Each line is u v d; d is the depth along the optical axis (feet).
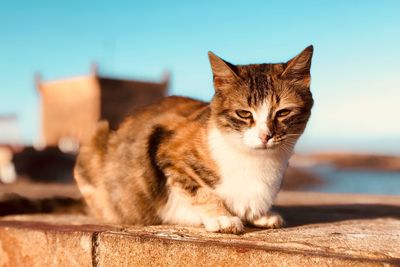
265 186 2.62
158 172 2.69
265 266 2.16
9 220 2.95
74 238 2.50
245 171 2.59
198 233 2.47
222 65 2.68
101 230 2.52
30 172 11.66
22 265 2.65
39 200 3.25
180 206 2.69
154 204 2.74
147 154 2.73
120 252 2.40
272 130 2.56
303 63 2.70
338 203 3.76
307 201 3.89
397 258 2.08
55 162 11.80
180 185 2.64
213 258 2.24
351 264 2.05
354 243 2.29
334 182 13.66
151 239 2.35
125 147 2.83
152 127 2.77
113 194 2.85
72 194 3.85
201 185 2.62
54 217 3.08
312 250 2.17
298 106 2.67
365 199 4.10
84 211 3.22
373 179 15.31
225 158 2.59
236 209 2.64
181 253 2.29
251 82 2.65
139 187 2.75
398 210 3.35
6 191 4.15
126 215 2.81
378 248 2.21
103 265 2.45
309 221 2.89
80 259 2.49
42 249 2.58
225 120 2.62
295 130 2.67
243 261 2.19
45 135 20.15
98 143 2.96
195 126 2.67
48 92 20.10
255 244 2.25
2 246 2.70
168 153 2.66
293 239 2.35
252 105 2.60
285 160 2.68
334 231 2.55
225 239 2.35
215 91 2.71
